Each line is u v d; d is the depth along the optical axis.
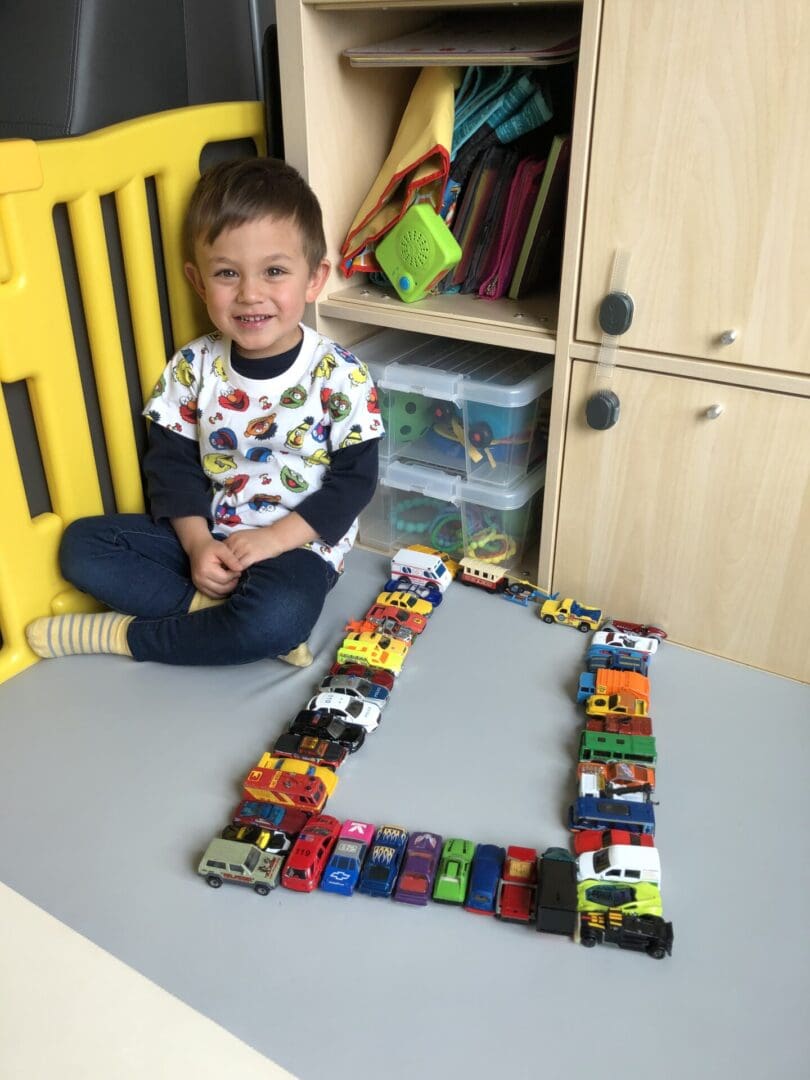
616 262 0.95
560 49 0.95
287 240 0.98
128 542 1.09
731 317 0.92
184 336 1.13
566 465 1.09
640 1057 0.68
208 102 1.17
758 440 0.96
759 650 1.07
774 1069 0.68
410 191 1.08
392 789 0.91
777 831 0.87
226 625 1.02
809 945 0.77
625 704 0.97
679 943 0.77
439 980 0.74
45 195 0.91
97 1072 0.43
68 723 1.00
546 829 0.87
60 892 0.81
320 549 1.10
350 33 1.09
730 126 0.84
